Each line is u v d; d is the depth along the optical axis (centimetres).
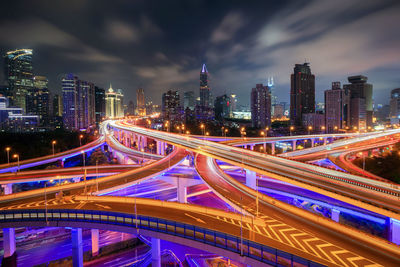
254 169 7650
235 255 4262
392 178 10825
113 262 7188
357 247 4175
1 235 8138
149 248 7894
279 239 4450
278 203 5981
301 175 7044
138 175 8956
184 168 11412
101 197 6675
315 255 3956
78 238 6206
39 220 5722
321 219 5047
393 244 4078
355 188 6106
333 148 15500
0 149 16988
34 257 7288
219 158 9194
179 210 5884
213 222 5212
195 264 6438
